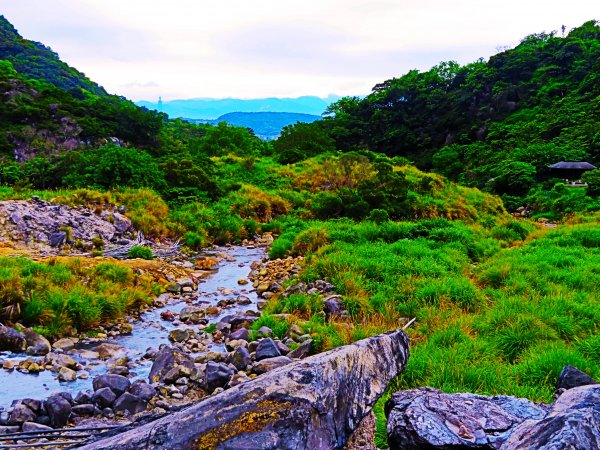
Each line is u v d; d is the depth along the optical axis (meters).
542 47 116.12
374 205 27.28
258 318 10.69
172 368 7.63
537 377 6.86
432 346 8.27
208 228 22.09
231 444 2.26
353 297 11.34
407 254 15.22
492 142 80.94
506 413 3.86
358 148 102.62
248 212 25.75
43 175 26.33
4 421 5.95
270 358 8.27
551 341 8.59
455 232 18.80
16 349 8.69
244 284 14.95
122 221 19.66
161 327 10.66
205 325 10.98
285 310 11.22
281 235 21.52
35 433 4.81
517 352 8.39
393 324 9.89
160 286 13.58
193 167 27.53
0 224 16.55
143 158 25.89
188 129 126.38
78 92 144.50
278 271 15.54
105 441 2.43
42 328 9.64
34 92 78.12
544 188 52.78
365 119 116.00
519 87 100.75
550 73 103.62
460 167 79.38
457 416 3.76
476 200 34.09
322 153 48.28
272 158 48.50
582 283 12.38
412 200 29.22
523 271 13.59
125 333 10.24
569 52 106.31
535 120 84.12
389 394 6.14
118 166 24.41
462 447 3.41
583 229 20.73
